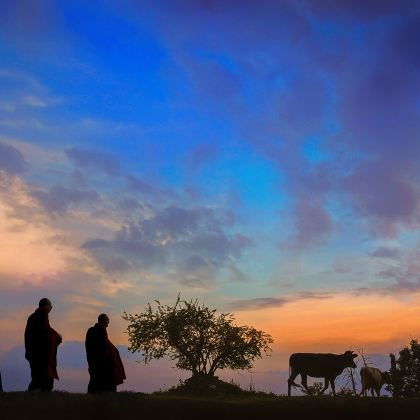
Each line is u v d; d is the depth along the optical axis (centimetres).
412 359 4641
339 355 3272
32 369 1947
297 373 3309
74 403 1533
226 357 3925
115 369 2103
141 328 3972
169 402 1630
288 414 1537
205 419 1477
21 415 1394
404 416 1536
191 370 3888
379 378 3256
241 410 1567
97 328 2116
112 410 1501
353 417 1539
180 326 3903
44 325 1969
